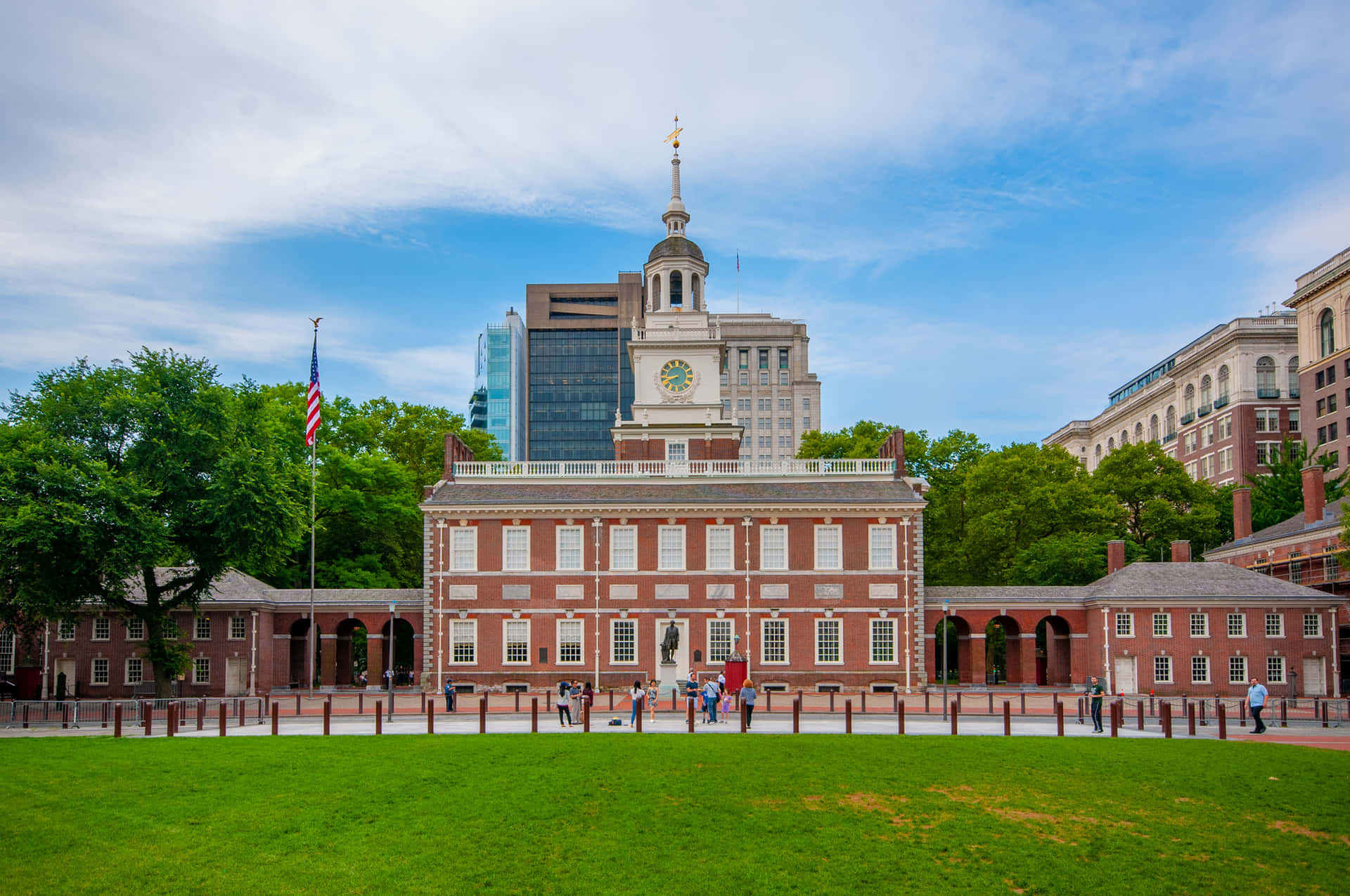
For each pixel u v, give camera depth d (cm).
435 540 7725
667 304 9062
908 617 7656
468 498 7800
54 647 7494
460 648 7656
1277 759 3888
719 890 2500
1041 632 9831
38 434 6103
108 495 5853
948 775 3538
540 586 7669
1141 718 4969
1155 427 18900
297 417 9419
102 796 3228
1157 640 7562
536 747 4025
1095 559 8975
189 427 6362
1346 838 2923
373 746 4091
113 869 2598
